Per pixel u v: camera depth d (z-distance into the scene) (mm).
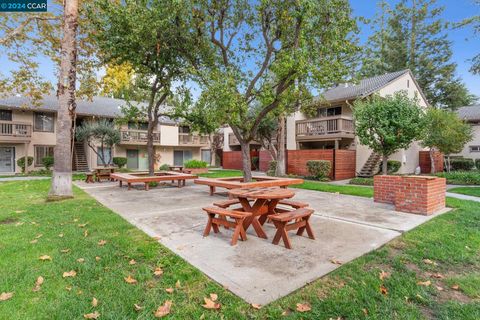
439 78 25719
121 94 28141
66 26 7773
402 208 6117
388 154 11984
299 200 7773
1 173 18188
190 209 6414
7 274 2816
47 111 19094
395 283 2764
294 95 9672
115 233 4289
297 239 4109
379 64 25719
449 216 5598
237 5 9734
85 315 2164
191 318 2168
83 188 10719
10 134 17500
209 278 2807
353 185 12000
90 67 11594
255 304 2318
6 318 2119
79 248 3594
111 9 8633
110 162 20953
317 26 8531
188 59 10422
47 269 2949
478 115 20297
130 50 9609
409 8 26703
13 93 12500
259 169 23141
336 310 2289
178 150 26312
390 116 11383
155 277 2840
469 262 3334
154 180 10250
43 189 9789
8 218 5293
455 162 18797
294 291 2555
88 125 18734
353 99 15820
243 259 3301
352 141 16766
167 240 4000
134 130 22438
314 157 16047
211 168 27062
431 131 14297
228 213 3920
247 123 10250
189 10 8703
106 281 2723
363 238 4156
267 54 10086
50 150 20156
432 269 3143
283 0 8922
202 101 9367
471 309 2336
